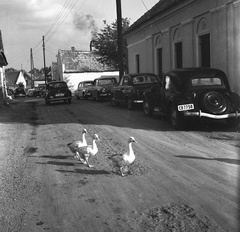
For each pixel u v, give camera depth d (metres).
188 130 9.40
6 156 7.41
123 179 5.41
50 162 6.71
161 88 10.96
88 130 10.20
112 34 40.50
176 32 16.84
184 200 4.43
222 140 7.95
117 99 17.06
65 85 23.33
